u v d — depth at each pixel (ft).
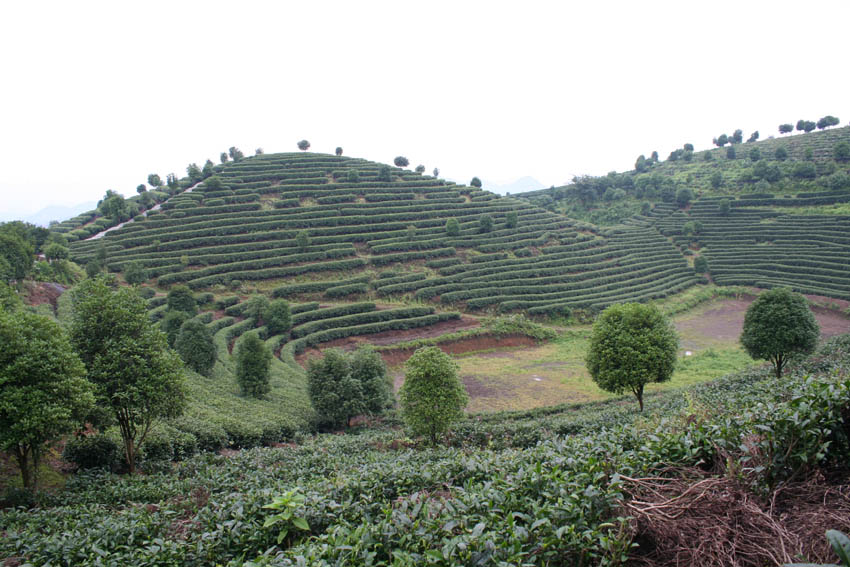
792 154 335.06
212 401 95.25
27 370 46.73
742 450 21.25
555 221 282.15
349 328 165.68
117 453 60.80
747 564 16.56
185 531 28.35
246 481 48.55
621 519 17.61
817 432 20.62
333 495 29.84
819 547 16.28
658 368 82.07
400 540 19.44
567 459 25.66
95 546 26.32
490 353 164.76
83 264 185.88
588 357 90.07
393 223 242.17
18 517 36.94
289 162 309.22
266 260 200.34
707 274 234.79
